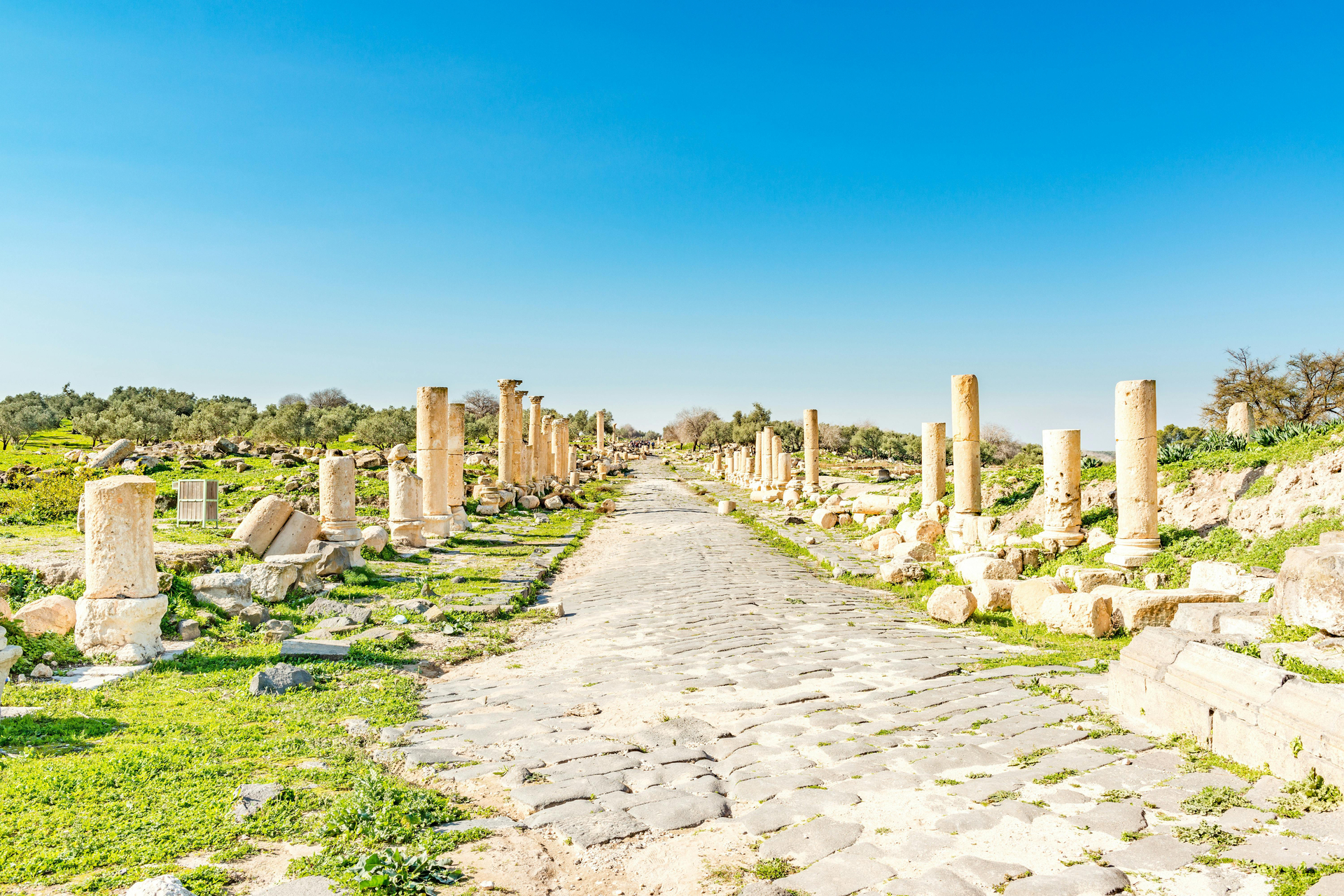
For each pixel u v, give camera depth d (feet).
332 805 17.97
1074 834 16.55
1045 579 41.65
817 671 32.12
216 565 44.78
